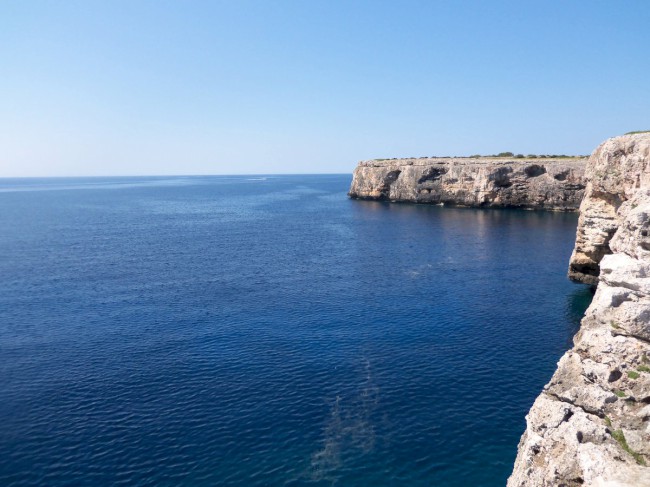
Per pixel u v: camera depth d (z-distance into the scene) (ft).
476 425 96.32
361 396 108.68
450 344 138.31
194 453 88.63
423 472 82.74
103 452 89.15
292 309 173.88
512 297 185.06
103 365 126.62
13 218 504.84
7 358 131.34
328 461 85.92
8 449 90.12
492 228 363.15
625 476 44.39
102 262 265.54
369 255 278.67
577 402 57.06
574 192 431.02
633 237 72.38
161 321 161.89
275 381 116.57
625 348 58.54
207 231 396.57
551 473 50.55
